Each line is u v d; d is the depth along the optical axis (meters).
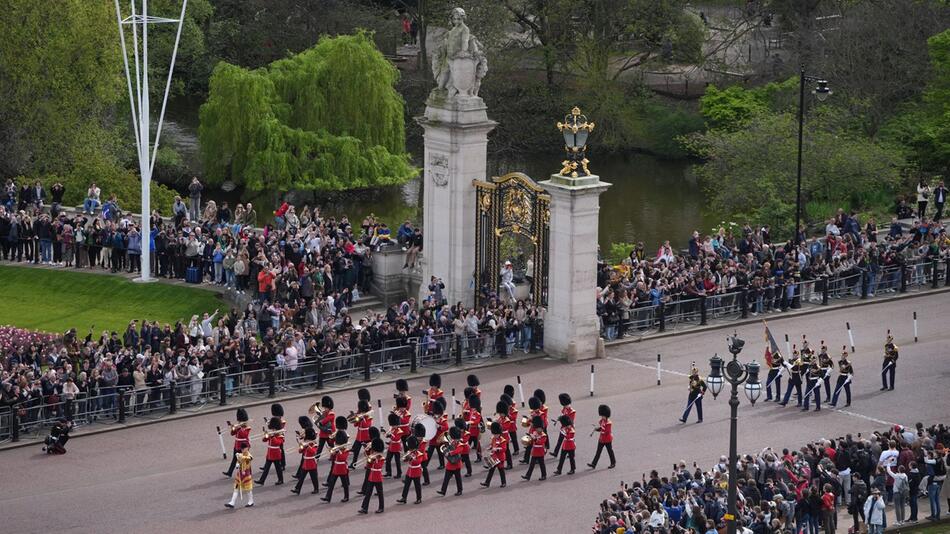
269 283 133.62
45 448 108.44
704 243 146.25
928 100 195.88
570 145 126.06
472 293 136.62
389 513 98.88
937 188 170.75
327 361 121.06
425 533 95.62
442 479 105.06
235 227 145.62
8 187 159.12
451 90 133.50
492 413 115.81
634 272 138.38
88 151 180.50
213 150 199.50
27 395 111.31
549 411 116.50
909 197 176.75
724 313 137.62
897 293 145.25
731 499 85.62
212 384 117.31
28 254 149.75
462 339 127.00
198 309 139.50
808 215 182.00
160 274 146.25
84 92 184.75
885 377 120.81
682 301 135.62
